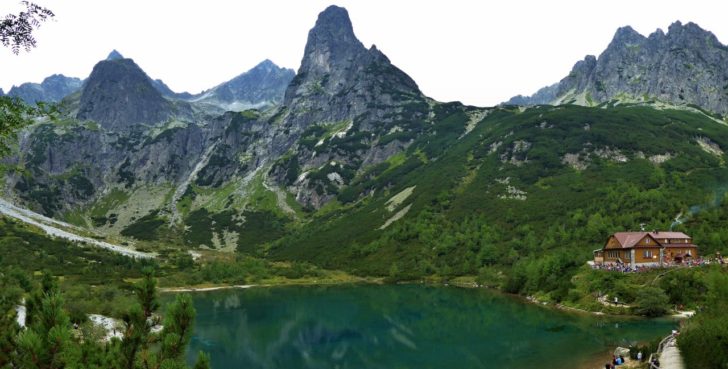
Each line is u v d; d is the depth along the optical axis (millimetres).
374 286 185250
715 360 46031
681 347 52938
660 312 92688
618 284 103312
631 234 116562
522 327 92875
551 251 160750
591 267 118375
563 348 74500
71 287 122875
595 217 170625
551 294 119688
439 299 140000
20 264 185500
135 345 18188
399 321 109750
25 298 18547
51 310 16344
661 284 98188
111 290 119688
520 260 157250
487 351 77438
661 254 112562
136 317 18641
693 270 98250
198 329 106875
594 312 100125
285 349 87500
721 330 47250
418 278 194625
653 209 167625
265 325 110875
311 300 150500
